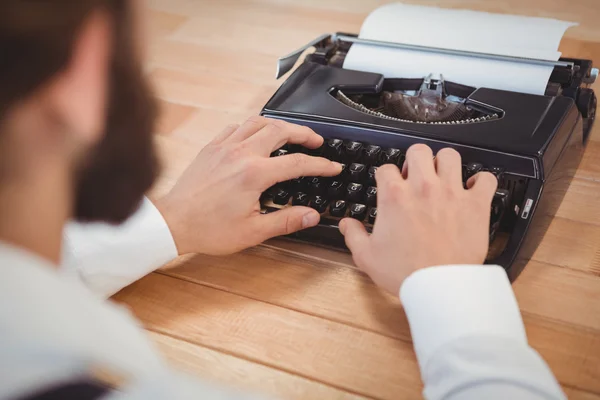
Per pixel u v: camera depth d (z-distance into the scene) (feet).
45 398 1.06
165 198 2.88
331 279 2.92
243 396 1.25
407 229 2.42
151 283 2.92
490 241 2.82
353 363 2.53
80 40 1.01
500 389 1.79
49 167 1.14
